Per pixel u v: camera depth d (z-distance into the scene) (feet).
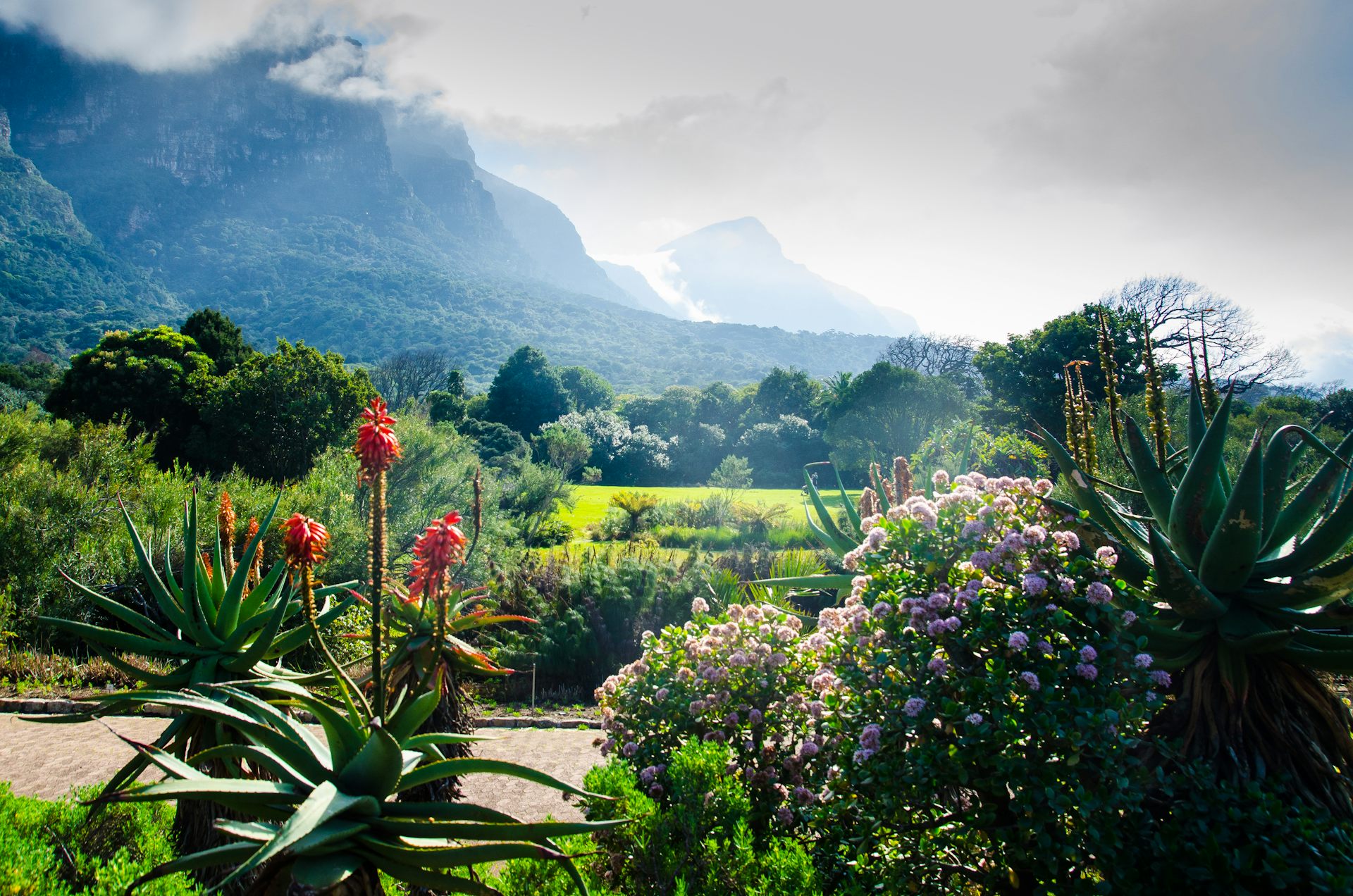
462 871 14.60
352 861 8.88
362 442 9.77
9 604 39.14
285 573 17.52
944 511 15.85
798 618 21.42
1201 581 15.06
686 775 15.03
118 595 43.29
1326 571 13.96
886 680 14.55
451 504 56.13
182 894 12.58
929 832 14.66
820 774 17.28
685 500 121.60
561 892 13.42
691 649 19.63
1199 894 12.96
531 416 248.73
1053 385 138.51
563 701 38.86
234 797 8.96
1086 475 16.62
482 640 41.42
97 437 62.34
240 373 98.84
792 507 112.57
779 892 12.61
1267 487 16.05
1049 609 14.12
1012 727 13.07
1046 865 12.96
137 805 16.74
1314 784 14.23
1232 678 14.47
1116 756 12.96
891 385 175.94
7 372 229.45
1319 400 130.00
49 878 12.91
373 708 10.14
